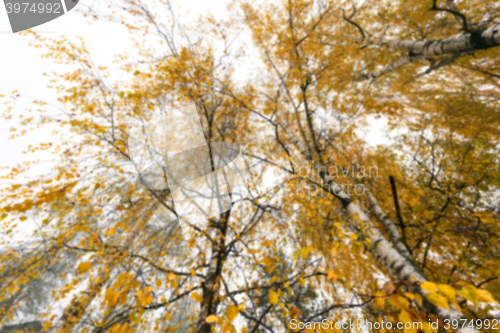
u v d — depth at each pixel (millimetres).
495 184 4035
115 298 1456
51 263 3752
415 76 7148
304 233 5109
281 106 6121
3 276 3498
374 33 6957
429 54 4828
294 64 5828
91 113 4461
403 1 6043
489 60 5410
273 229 4617
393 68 6727
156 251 3891
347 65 6605
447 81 6723
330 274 1979
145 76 4242
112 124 3785
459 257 3627
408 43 5383
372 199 3982
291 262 4438
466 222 3523
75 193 2793
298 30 6445
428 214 4285
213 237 4059
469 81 6074
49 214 2789
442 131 5410
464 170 4535
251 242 4414
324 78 6145
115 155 4039
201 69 4652
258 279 4012
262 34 6367
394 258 2521
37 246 3422
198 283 3332
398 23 6457
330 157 5621
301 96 5574
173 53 5273
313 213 3178
